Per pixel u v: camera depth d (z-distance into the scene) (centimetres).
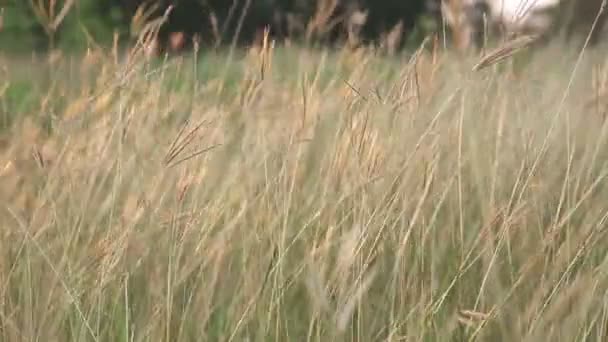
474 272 938
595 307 890
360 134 984
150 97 1153
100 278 914
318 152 1135
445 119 1086
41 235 982
